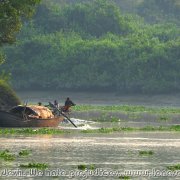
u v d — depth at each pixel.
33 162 100.44
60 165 98.06
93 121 196.38
